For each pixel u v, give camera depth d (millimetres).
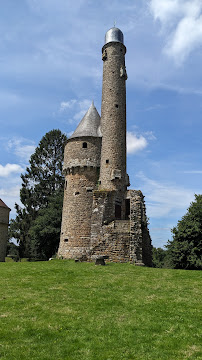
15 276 16641
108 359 7223
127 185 30547
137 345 7945
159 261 56656
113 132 30672
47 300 11625
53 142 54281
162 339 8273
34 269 19172
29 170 52469
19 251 48062
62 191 48594
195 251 27359
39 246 43406
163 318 9750
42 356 7352
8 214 41031
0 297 12016
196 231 27688
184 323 9352
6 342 8047
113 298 11883
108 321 9516
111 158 29766
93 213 26375
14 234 48281
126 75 33594
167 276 16359
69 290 13148
